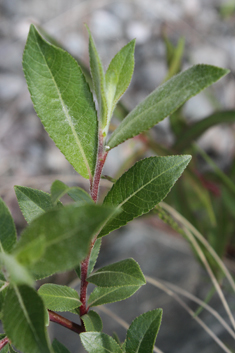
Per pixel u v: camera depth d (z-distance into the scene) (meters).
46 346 0.23
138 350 0.28
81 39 1.35
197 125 0.64
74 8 1.42
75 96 0.27
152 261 0.75
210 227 0.68
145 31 1.43
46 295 0.28
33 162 1.07
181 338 0.58
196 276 0.69
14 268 0.22
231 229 0.66
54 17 1.42
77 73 0.26
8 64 1.30
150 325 0.28
